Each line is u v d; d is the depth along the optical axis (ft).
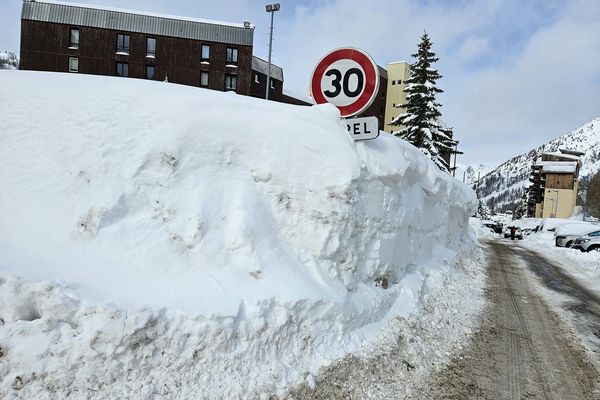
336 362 11.93
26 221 11.33
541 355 17.76
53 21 116.26
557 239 79.56
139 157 12.19
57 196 11.75
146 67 121.90
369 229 15.39
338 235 13.61
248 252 12.12
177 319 9.50
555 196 200.13
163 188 12.17
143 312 9.12
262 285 11.56
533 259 55.83
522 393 14.12
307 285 12.23
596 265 51.08
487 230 128.16
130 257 10.93
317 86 16.72
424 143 77.51
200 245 11.76
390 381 12.85
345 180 13.55
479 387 14.14
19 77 13.99
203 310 9.86
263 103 15.49
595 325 23.09
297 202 13.62
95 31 118.21
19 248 10.46
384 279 16.97
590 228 98.17
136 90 13.61
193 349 9.42
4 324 8.64
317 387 10.99
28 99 13.04
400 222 17.90
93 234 11.10
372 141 17.06
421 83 79.92
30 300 8.98
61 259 10.43
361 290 14.85
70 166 12.09
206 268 11.49
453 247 36.70
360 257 15.23
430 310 19.34
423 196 23.27
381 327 14.79
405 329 15.83
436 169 27.40
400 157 17.80
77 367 8.36
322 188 13.60
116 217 11.46
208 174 12.93
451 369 15.16
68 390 8.19
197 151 12.91
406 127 81.20
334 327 12.55
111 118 12.68
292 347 11.34
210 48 123.75
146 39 120.98
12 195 11.81
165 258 11.19
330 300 12.41
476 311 23.24
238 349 10.12
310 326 11.88
